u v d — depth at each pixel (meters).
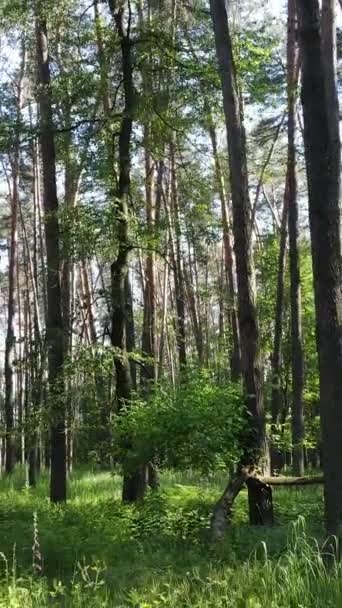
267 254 29.42
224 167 21.98
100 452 13.48
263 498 10.38
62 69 15.47
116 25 13.95
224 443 9.99
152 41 13.88
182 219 15.33
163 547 8.76
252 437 10.62
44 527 10.22
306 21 7.89
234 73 11.23
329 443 7.59
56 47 15.98
